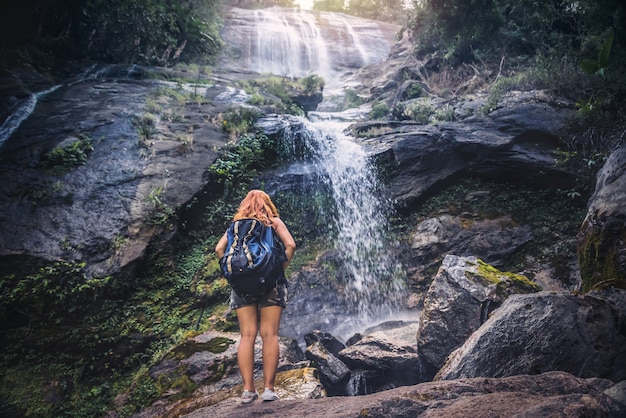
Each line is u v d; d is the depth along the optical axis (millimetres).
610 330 4027
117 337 7199
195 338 7176
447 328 5875
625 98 10336
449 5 16531
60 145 9289
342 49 29078
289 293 8992
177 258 8562
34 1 13664
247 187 10156
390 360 6246
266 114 12141
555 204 9992
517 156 10383
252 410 3469
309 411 3316
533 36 14812
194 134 10688
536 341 4172
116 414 6324
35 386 6539
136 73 14930
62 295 7121
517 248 9383
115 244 7844
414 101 15125
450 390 3094
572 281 8531
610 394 3131
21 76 12445
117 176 9008
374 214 10719
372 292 9359
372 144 11727
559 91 11484
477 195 10570
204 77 16359
